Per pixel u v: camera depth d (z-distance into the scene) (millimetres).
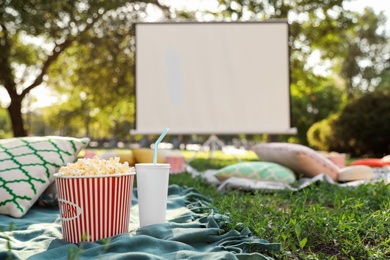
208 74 6523
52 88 13688
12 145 2520
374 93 11375
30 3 9062
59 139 2641
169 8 11180
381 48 21391
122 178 1795
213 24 6516
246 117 6512
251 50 6508
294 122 20219
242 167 3666
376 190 2771
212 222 1901
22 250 1646
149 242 1650
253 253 1503
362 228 1861
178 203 2594
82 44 11125
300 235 1812
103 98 12039
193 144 24500
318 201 2873
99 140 25531
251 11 11000
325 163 3809
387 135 10945
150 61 6512
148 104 6508
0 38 10234
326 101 20953
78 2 9789
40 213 2420
